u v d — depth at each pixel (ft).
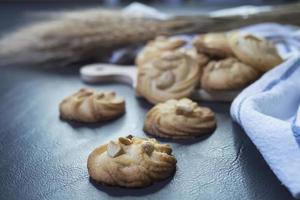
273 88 1.46
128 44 1.98
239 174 1.23
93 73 1.84
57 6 3.61
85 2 3.90
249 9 2.42
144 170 1.18
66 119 1.54
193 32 2.00
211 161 1.29
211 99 1.62
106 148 1.24
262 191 1.17
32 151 1.37
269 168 1.25
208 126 1.41
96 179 1.20
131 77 1.79
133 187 1.18
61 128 1.49
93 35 1.97
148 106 1.61
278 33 1.95
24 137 1.44
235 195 1.16
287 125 1.23
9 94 1.77
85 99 1.52
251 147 1.34
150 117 1.43
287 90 1.46
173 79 1.58
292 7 2.11
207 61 1.65
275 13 2.04
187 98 1.54
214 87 1.58
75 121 1.52
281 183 1.19
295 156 1.19
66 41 1.99
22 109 1.63
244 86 1.57
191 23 1.99
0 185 1.22
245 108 1.34
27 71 2.02
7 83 1.88
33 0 3.99
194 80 1.59
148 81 1.60
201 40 1.67
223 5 3.36
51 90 1.79
